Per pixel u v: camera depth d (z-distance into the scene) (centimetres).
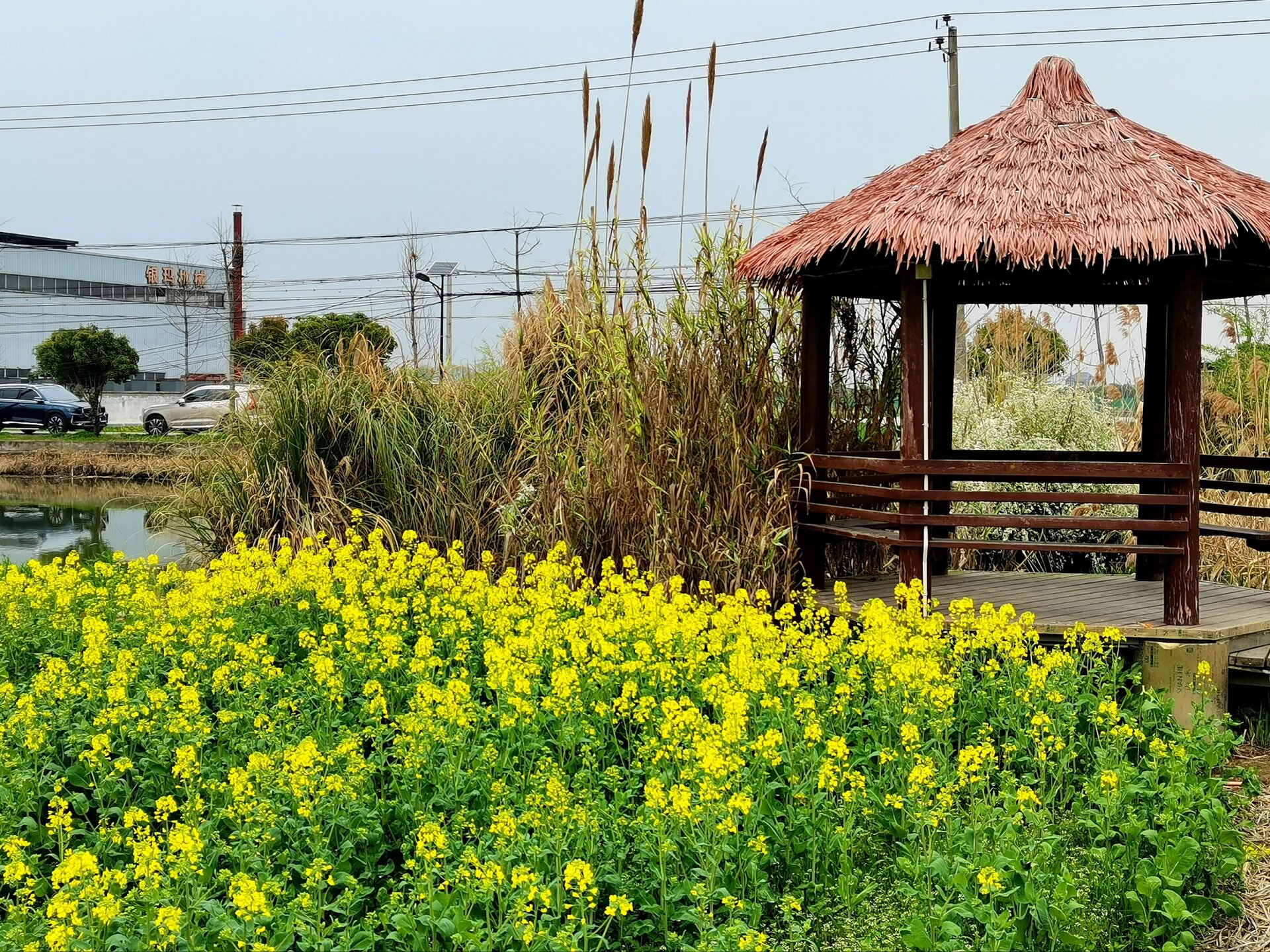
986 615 659
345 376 1088
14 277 5869
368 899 476
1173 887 460
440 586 816
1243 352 1197
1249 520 1055
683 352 852
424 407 1070
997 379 1227
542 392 998
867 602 761
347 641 670
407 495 1012
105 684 630
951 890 446
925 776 468
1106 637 679
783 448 859
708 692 579
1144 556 904
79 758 550
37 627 777
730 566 812
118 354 3675
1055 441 1153
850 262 788
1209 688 682
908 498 734
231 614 754
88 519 2038
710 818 445
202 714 616
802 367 843
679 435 829
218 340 6009
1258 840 548
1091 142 727
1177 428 699
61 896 384
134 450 2989
